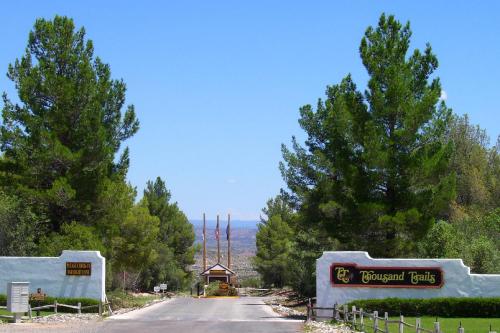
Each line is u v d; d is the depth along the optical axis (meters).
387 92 35.28
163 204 93.19
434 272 32.00
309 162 45.22
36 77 41.81
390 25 37.22
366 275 32.47
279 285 94.00
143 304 47.38
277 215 95.50
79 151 41.38
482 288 31.61
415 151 35.44
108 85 44.28
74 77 42.97
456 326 26.48
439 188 35.06
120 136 45.47
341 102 36.75
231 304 49.78
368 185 35.22
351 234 37.00
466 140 63.22
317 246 48.22
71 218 43.44
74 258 35.56
